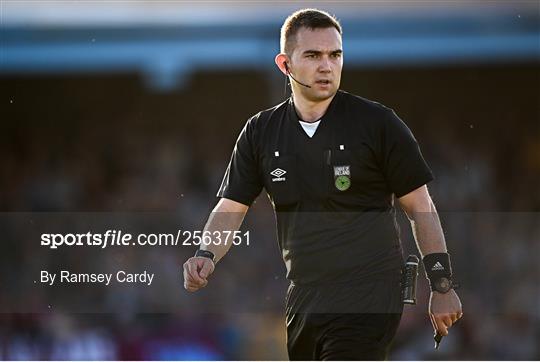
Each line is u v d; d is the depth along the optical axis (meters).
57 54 42.06
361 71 47.97
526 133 46.44
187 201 44.41
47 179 45.78
